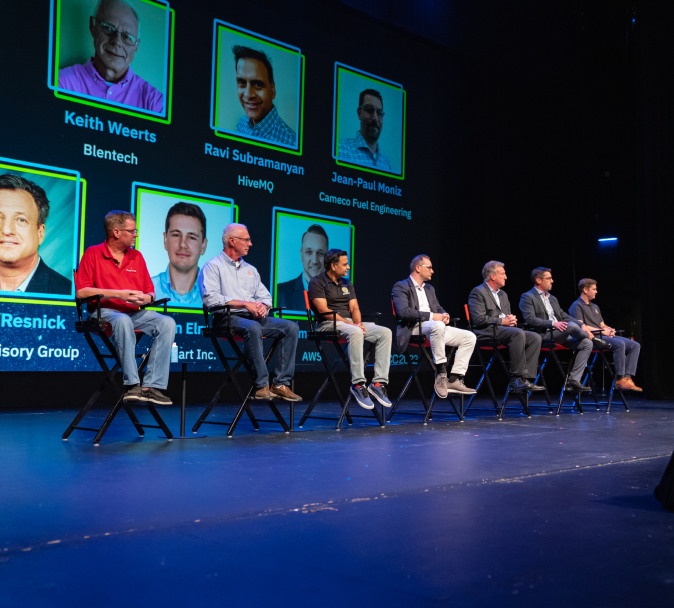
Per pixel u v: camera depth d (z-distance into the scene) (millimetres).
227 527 1507
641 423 4125
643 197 7062
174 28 5262
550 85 8148
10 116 4457
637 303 7785
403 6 6727
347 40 6438
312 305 3789
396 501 1798
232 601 1078
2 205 4402
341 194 6324
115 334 2883
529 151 8086
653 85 7098
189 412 4426
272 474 2170
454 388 4219
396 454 2656
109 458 2459
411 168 6961
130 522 1534
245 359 3344
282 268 5840
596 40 8109
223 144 5520
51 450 2648
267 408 4754
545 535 1476
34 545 1351
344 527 1522
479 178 7621
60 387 4738
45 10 4625
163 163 5176
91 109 4824
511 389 4492
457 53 7410
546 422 4137
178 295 5215
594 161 8141
